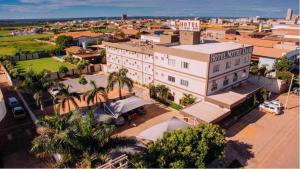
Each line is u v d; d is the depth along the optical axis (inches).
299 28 4832.7
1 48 4753.9
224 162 1092.5
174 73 1733.5
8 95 1955.0
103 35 5211.6
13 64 3144.7
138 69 2253.9
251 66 2388.0
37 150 730.8
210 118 1304.1
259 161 1107.3
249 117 1557.6
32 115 1482.5
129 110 1460.4
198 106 1461.6
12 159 1072.8
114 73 1739.7
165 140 982.4
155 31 5388.8
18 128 1373.0
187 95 1622.8
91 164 759.1
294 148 1210.0
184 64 1631.4
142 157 900.6
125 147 844.0
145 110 1635.1
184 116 1402.6
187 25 1994.3
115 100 1723.7
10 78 2244.1
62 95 1414.9
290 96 1966.0
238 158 1127.0
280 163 1094.4
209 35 4874.5
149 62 2080.5
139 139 1125.1
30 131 1336.1
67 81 2440.9
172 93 1804.9
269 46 3316.9
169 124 1168.2
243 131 1373.0
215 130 1059.3
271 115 1592.0
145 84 2215.8
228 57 1620.3
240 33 5290.4
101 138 779.4
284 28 5002.5
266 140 1283.2
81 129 794.2
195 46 1877.5
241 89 1753.2
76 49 3762.3
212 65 1499.8
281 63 2422.5
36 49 4436.5
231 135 1330.0
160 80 1889.8
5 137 1270.9
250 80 2162.9
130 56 2311.8
